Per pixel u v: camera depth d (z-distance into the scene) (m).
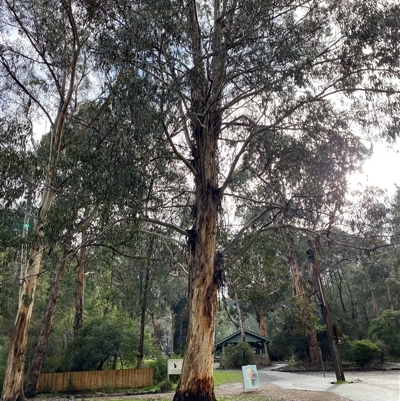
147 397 13.38
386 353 25.34
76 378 16.34
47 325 15.41
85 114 14.38
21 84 12.45
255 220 12.24
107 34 9.29
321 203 12.10
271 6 8.88
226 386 15.94
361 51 10.27
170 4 8.94
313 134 11.75
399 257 15.02
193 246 10.88
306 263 24.59
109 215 10.09
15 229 12.07
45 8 12.33
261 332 33.12
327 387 13.15
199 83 10.06
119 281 20.80
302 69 9.52
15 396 11.48
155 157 9.74
